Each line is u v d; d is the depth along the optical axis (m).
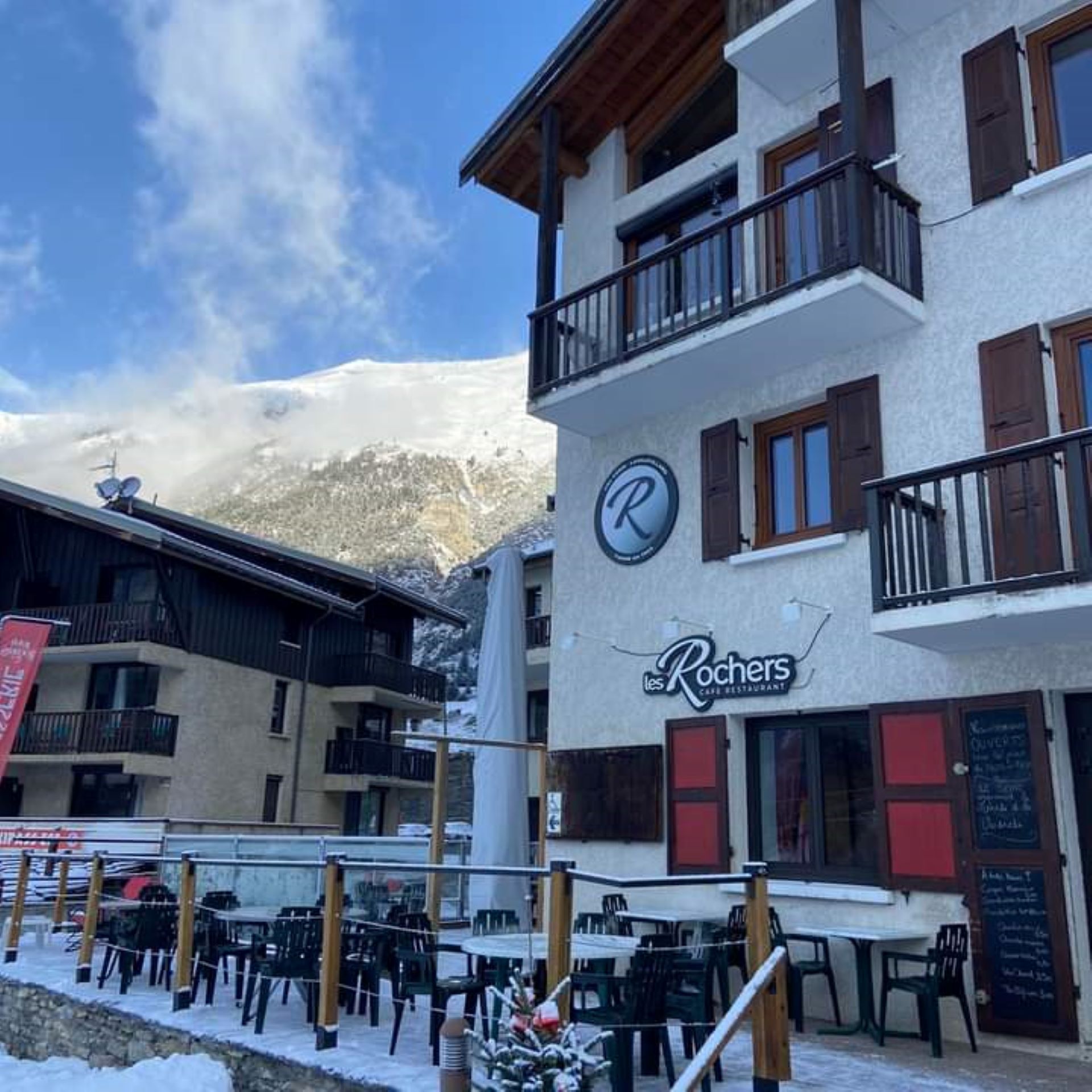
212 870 16.05
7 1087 7.73
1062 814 7.68
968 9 9.62
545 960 6.69
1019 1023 7.49
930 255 9.41
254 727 26.80
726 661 9.98
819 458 10.13
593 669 11.27
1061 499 8.09
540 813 11.33
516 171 13.51
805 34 9.98
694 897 9.77
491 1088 4.86
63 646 24.16
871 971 8.01
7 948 11.29
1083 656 7.75
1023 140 8.98
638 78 12.58
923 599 7.71
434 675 32.75
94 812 24.42
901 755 8.54
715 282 11.45
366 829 30.42
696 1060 4.77
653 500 11.10
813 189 9.41
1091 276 8.37
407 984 6.94
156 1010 8.49
